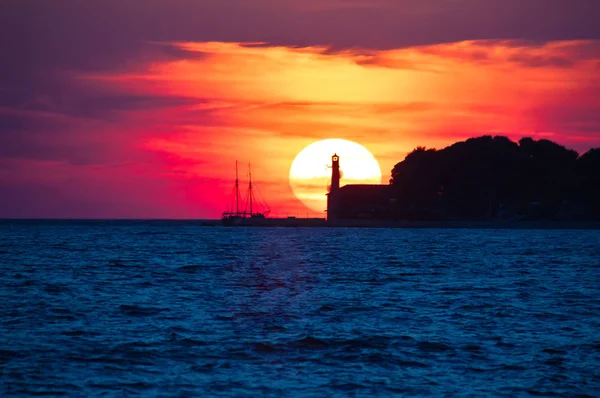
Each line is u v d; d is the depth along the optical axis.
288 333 169.88
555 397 122.62
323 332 171.25
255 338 163.50
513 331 174.50
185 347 154.00
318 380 130.88
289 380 130.75
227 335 166.75
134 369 136.75
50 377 130.75
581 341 162.88
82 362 141.00
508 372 136.75
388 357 146.75
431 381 131.00
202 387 126.06
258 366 139.62
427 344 158.38
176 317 191.38
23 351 148.62
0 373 132.38
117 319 187.62
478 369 138.75
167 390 124.38
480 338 165.50
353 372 136.25
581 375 135.00
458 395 123.19
